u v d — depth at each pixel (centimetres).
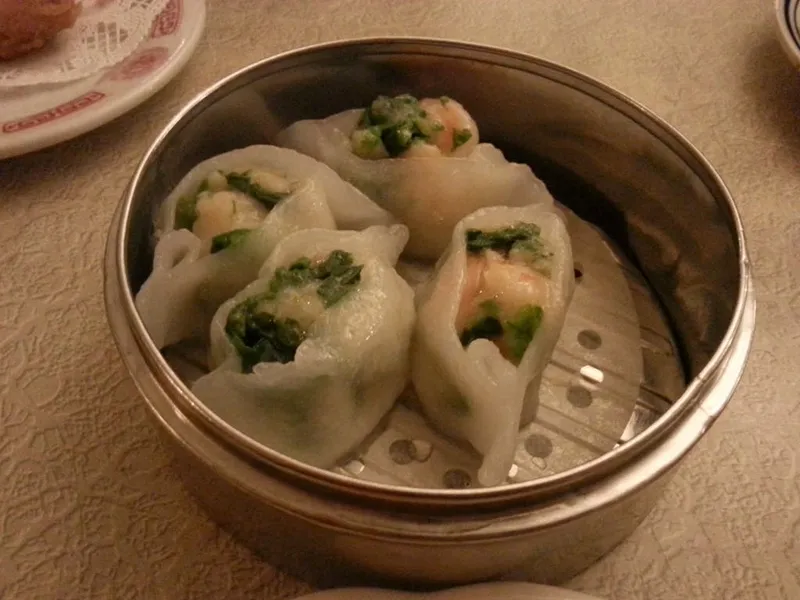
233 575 21
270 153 25
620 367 24
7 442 22
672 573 22
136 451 23
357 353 21
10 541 21
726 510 23
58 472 22
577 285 26
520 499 17
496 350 22
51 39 30
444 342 22
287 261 23
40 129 27
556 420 23
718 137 31
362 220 25
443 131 26
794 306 27
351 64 26
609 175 27
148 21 31
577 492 18
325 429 21
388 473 22
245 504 19
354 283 22
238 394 21
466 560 18
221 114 25
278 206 24
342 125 27
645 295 26
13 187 27
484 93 27
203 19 32
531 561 19
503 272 23
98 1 31
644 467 18
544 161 28
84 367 24
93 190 28
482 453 22
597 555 21
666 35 35
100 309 25
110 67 30
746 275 21
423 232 26
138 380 19
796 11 33
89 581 21
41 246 26
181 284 22
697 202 23
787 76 33
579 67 33
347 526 17
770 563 22
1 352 24
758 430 24
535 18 35
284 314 21
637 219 26
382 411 23
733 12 36
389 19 34
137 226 22
